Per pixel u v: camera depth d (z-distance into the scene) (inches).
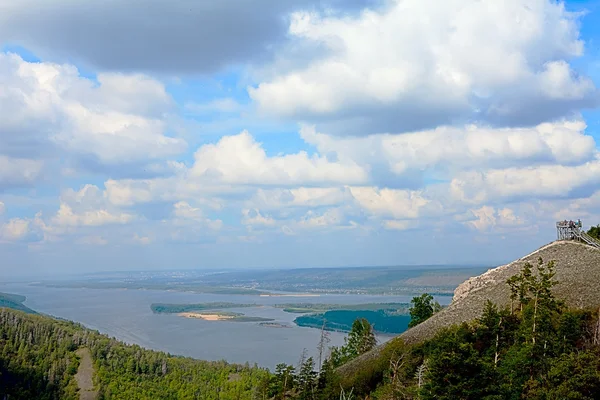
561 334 2610.7
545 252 4301.2
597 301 3117.6
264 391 4266.7
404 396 2837.1
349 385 3585.1
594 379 2103.8
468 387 2142.0
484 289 4121.6
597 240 4288.9
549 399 2106.3
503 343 2861.7
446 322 3794.3
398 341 3742.6
